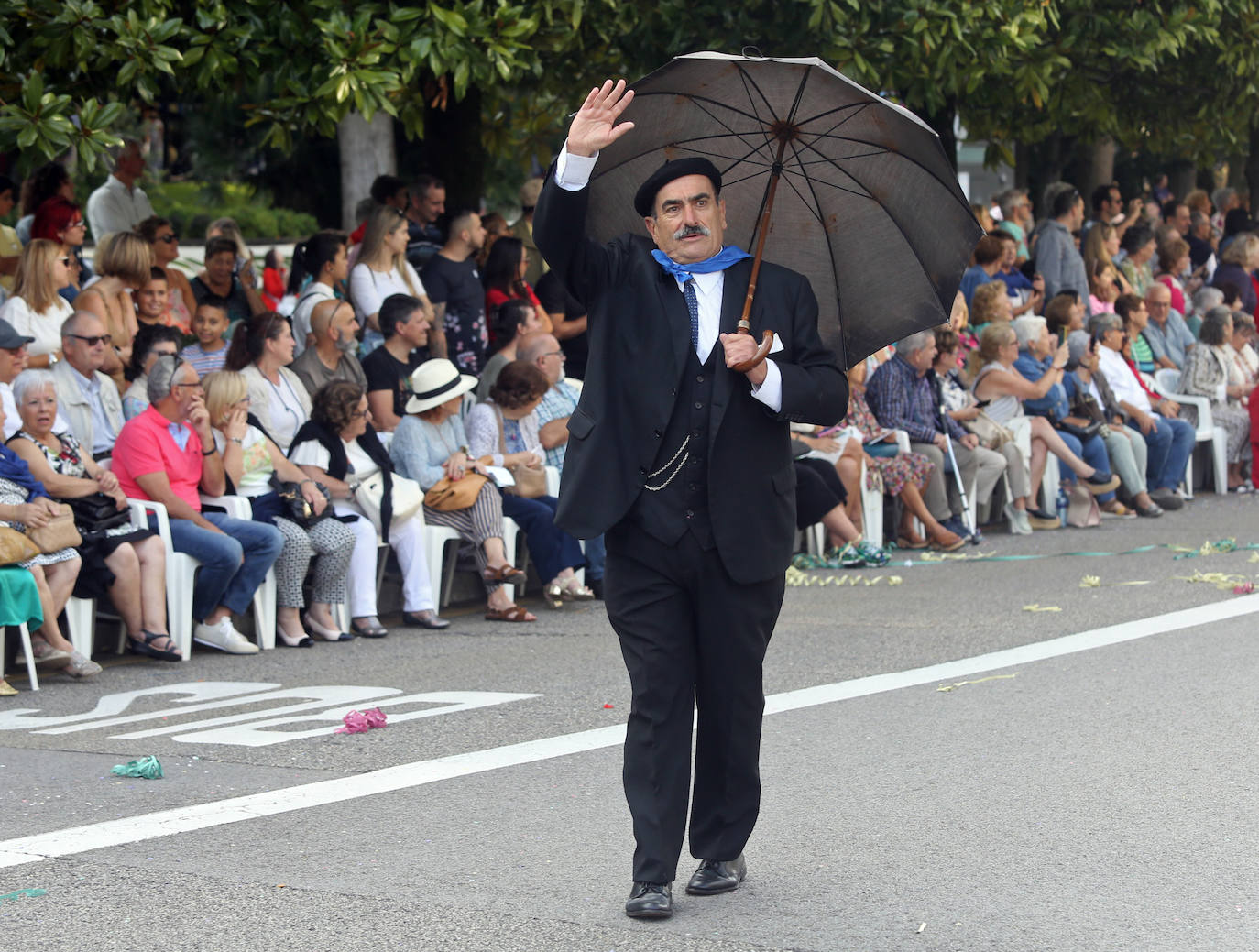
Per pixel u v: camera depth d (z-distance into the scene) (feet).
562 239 52.44
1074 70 175.32
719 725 55.21
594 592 128.67
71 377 110.63
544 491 123.85
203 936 51.01
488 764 73.05
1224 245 240.32
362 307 136.05
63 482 100.22
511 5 131.23
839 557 139.13
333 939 50.55
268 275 191.42
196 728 82.94
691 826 56.03
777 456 54.70
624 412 53.88
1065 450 160.76
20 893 55.42
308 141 267.18
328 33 119.03
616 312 54.19
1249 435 192.75
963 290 173.99
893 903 53.16
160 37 115.14
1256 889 53.26
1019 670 90.63
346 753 75.97
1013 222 190.60
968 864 56.90
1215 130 202.69
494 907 53.52
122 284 122.11
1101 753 71.46
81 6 111.65
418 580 116.67
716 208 54.75
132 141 153.79
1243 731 74.49
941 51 146.82
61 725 84.74
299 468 113.91
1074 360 171.53
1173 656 92.73
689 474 53.72
